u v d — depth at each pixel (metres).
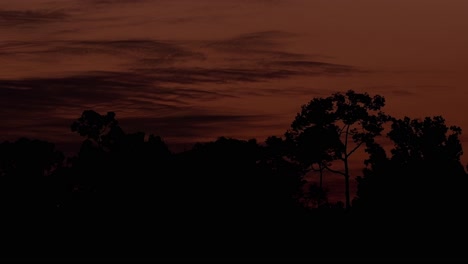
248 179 81.06
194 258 62.59
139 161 82.12
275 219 77.69
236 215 76.62
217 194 79.19
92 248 67.44
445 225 73.44
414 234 72.00
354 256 63.09
